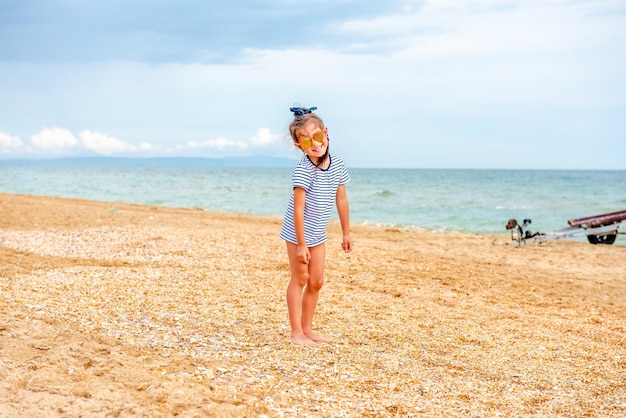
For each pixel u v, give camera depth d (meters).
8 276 7.02
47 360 3.97
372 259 9.59
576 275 9.62
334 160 4.88
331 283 7.67
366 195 38.09
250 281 7.39
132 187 47.50
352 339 5.09
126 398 3.42
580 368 4.55
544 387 4.11
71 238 10.79
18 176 75.81
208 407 3.34
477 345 5.08
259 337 4.97
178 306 5.88
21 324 4.68
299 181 4.65
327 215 4.87
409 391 3.91
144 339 4.70
